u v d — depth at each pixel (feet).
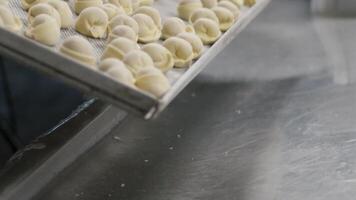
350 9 5.29
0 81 7.41
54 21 2.42
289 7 5.90
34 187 2.55
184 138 3.15
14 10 2.65
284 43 4.78
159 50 2.45
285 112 3.47
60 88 7.52
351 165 2.89
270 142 3.13
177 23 2.78
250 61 4.34
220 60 4.32
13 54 2.05
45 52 2.02
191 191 2.70
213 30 2.79
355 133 3.19
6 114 6.73
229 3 3.14
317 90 3.77
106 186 2.69
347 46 4.59
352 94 3.68
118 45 2.41
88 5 2.80
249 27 5.23
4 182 2.47
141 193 2.67
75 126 2.89
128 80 2.14
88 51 2.28
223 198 2.66
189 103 3.54
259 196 2.67
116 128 3.14
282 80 3.97
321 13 5.36
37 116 6.82
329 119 3.36
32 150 2.69
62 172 2.72
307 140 3.14
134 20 2.69
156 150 3.01
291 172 2.85
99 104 3.07
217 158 2.97
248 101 3.62
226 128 3.28
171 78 2.41
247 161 2.95
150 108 1.93
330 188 2.72
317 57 4.44
